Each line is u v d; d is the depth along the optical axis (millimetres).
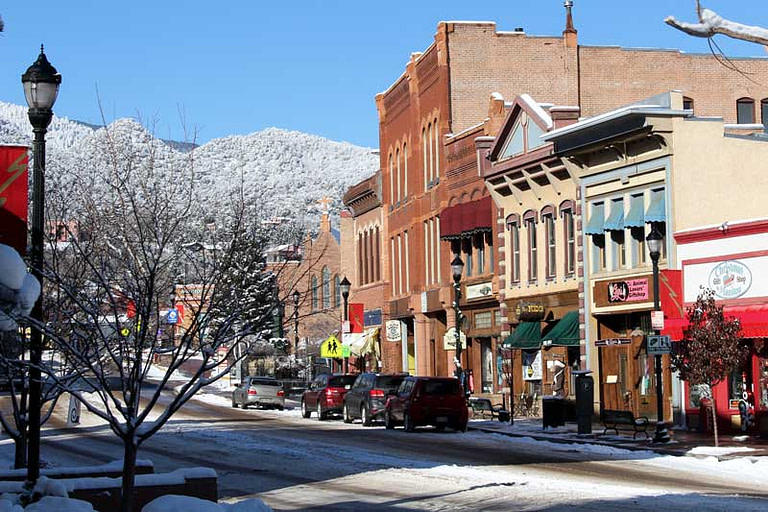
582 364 41875
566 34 56438
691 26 11234
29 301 12680
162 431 38219
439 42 55781
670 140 37469
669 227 37406
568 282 43625
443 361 58406
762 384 33406
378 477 23828
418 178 60188
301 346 79125
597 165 41219
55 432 38219
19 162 16922
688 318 30109
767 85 58062
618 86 56969
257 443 33094
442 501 19594
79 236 18406
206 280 16328
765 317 32594
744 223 34250
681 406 36625
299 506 19469
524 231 47156
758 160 36812
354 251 78125
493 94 50531
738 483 22344
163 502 13758
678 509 17688
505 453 29688
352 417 44500
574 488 20953
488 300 50781
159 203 17797
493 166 48125
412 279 61656
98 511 16156
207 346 14070
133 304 15695
